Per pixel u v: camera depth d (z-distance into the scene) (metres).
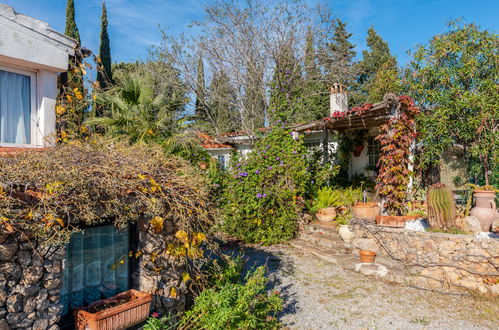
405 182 7.42
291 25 15.60
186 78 17.33
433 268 5.92
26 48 4.59
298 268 6.85
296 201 9.43
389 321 4.65
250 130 16.28
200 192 4.24
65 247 3.40
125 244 4.06
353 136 12.74
